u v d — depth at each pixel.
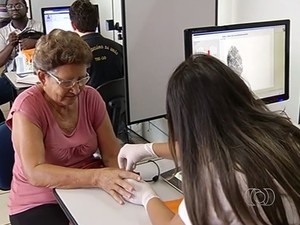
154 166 1.59
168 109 0.90
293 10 1.92
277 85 1.85
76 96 1.55
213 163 0.83
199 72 0.86
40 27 4.12
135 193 1.31
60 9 3.98
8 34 4.02
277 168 0.81
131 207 1.29
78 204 1.32
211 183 0.83
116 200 1.33
